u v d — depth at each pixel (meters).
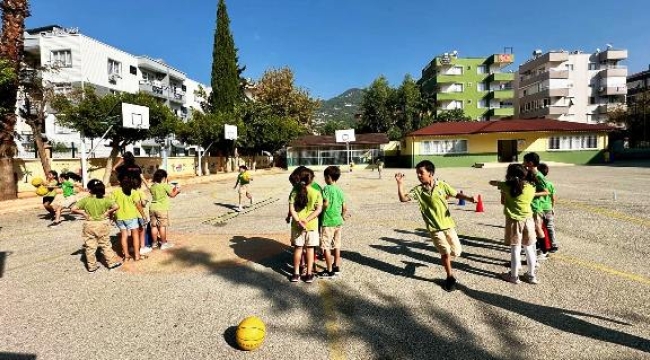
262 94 43.31
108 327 3.64
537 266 5.02
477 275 4.80
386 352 3.09
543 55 51.31
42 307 4.14
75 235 8.02
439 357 3.00
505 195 4.49
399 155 40.06
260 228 8.27
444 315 3.71
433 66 53.72
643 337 3.19
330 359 3.01
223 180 26.39
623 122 42.72
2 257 6.28
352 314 3.80
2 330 3.62
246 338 3.14
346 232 7.56
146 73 36.28
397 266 5.26
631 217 7.94
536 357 2.96
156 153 35.62
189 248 6.52
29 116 15.59
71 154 25.56
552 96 48.97
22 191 14.99
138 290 4.58
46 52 27.50
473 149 34.22
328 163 38.53
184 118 42.94
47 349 3.26
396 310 3.86
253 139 33.19
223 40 32.97
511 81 51.19
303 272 5.01
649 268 4.82
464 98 52.22
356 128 54.31
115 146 19.14
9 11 12.35
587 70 51.50
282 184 20.95
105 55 30.08
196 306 4.08
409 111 49.03
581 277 4.59
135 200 5.76
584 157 32.50
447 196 4.33
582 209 9.12
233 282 4.80
